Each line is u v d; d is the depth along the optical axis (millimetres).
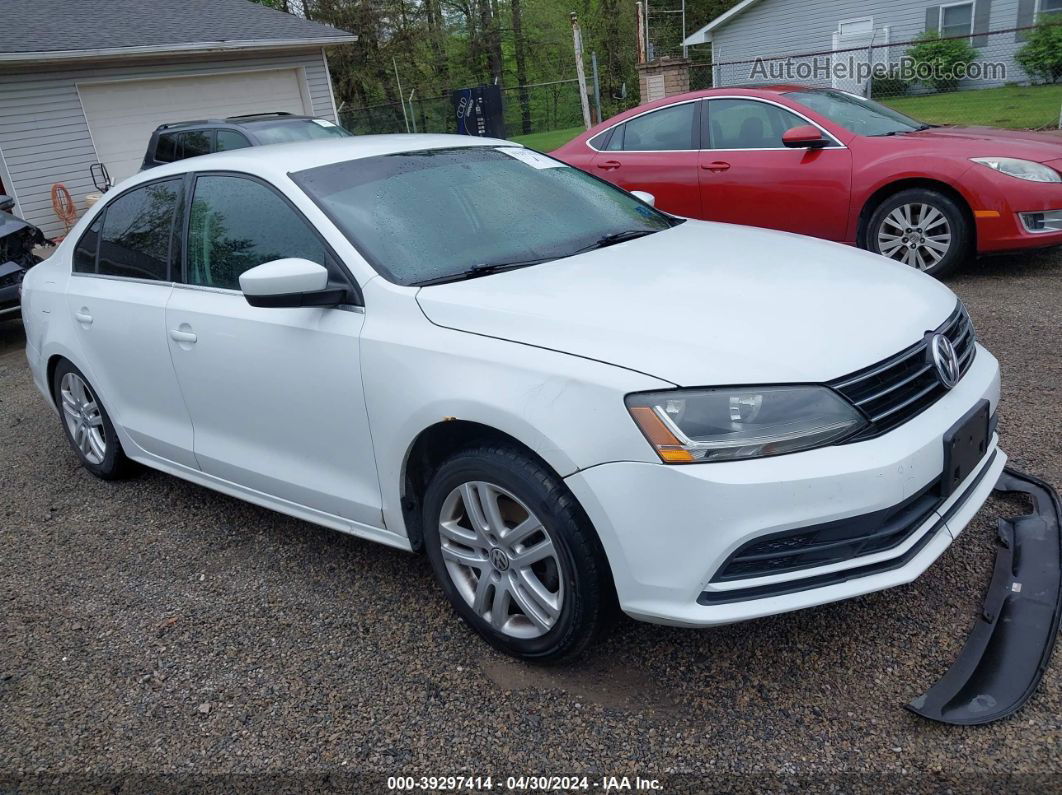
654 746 2299
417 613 3027
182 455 3711
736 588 2199
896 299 2643
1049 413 3932
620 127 7305
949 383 2514
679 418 2184
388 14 32625
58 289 4246
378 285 2785
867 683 2432
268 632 3010
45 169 13477
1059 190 5625
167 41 14523
